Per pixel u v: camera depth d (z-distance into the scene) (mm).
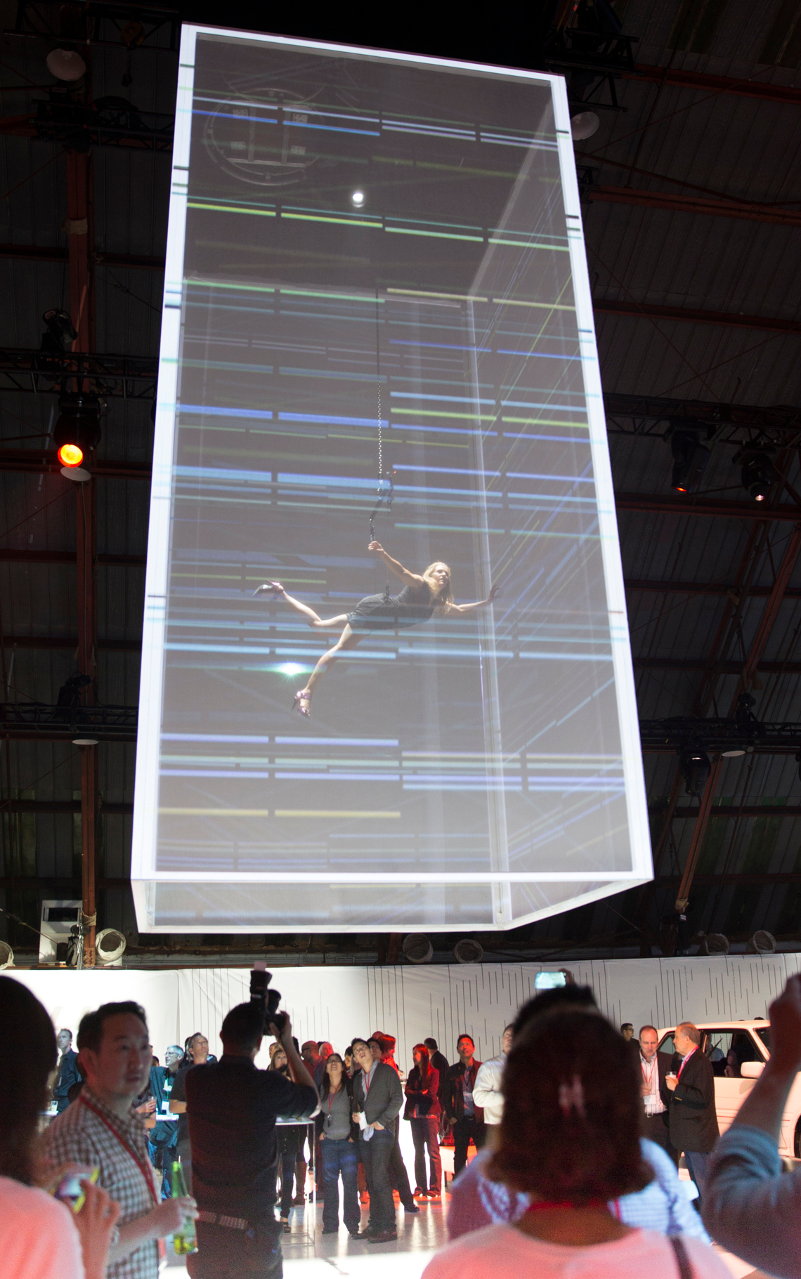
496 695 3730
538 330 4223
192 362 3965
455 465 4035
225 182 4238
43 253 10922
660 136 10898
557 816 3582
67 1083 8039
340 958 15930
